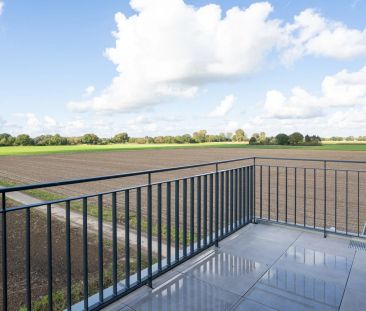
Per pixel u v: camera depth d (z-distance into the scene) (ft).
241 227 14.33
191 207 10.69
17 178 62.64
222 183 12.59
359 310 7.49
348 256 11.15
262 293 8.38
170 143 361.30
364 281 9.11
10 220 25.26
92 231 21.52
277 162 91.97
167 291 8.50
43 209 29.63
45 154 165.48
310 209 30.04
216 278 9.34
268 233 14.01
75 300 11.43
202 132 376.48
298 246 12.28
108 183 53.36
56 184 6.12
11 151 202.59
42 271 14.67
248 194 15.17
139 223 8.48
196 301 7.93
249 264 10.43
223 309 7.54
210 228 11.76
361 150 175.32
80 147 274.98
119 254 16.57
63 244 18.78
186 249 10.53
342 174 61.72
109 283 12.87
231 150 188.85
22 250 17.83
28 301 5.81
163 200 33.86
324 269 10.00
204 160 106.52
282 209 29.96
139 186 8.49
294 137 298.35
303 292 8.43
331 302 7.88
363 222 24.89
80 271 14.55
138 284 8.34
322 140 334.03
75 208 30.04
